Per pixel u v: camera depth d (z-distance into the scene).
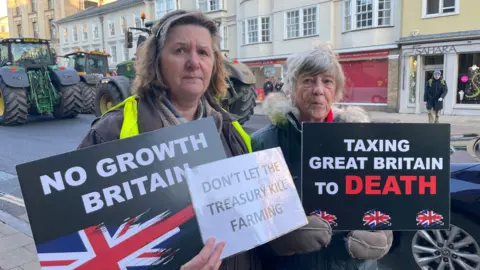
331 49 1.72
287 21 18.38
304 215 1.31
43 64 11.59
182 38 1.36
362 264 1.59
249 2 19.72
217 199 1.17
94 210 1.08
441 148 1.49
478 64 12.80
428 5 13.59
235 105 8.03
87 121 11.43
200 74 1.39
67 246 1.04
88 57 18.67
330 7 16.50
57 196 1.05
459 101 13.36
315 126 1.49
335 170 1.50
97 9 32.22
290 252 1.48
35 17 38.50
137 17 27.92
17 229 3.54
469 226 2.65
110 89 9.14
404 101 14.50
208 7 22.47
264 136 1.72
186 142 1.26
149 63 1.40
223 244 1.13
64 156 1.08
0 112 10.80
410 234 2.83
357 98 16.12
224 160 1.22
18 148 7.42
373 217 1.49
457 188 2.67
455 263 2.72
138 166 1.17
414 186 1.49
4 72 10.16
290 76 1.71
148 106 1.38
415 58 14.07
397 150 1.49
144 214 1.14
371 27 14.96
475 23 12.58
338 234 1.59
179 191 1.20
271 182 1.28
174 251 1.15
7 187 5.07
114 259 1.08
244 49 20.55
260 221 1.22
